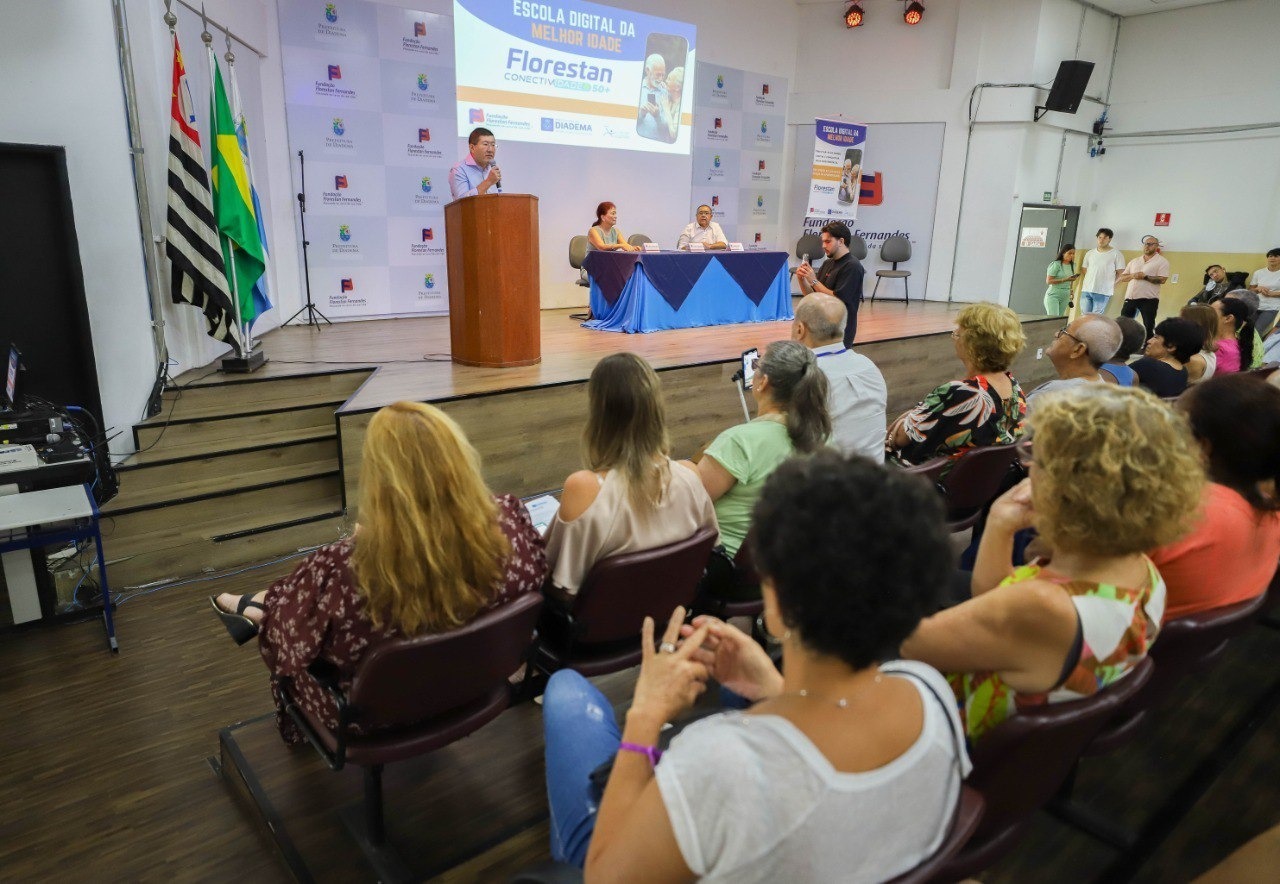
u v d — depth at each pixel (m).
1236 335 4.34
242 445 3.78
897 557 0.74
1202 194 9.43
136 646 2.77
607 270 6.68
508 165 7.66
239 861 1.81
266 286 6.19
